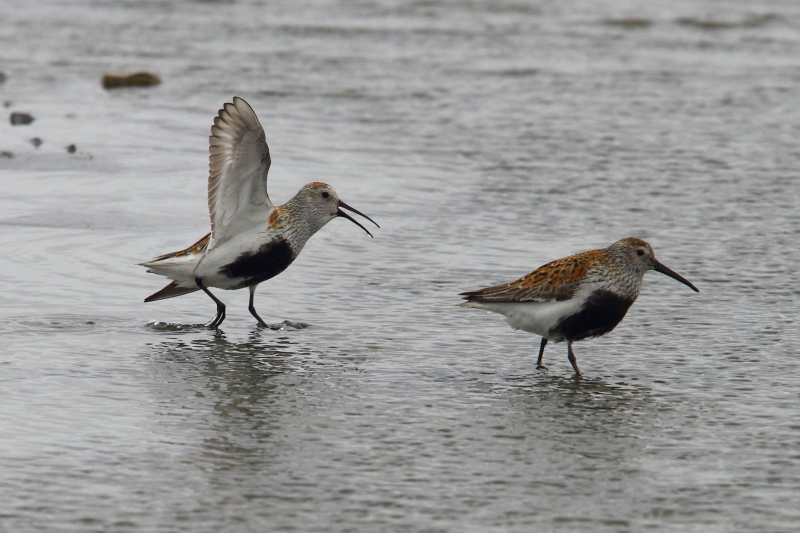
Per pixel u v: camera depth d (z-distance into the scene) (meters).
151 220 17.89
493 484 9.04
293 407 10.73
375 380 11.59
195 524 8.28
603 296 12.00
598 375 11.88
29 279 14.82
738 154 23.69
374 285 15.11
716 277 15.53
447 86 30.58
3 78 30.08
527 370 12.05
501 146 24.20
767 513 8.59
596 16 42.22
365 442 9.88
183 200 19.20
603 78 31.89
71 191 19.44
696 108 28.22
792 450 9.80
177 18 41.22
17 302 13.90
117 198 19.12
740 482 9.13
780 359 12.32
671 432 10.23
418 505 8.63
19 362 11.80
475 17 41.84
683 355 12.51
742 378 11.73
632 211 19.23
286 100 28.48
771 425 10.40
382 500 8.72
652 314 14.00
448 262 16.17
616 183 21.22
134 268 15.52
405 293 14.77
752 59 34.81
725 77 32.09
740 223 18.48
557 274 11.98
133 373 11.61
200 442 9.80
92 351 12.28
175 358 12.14
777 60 34.66
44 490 8.80
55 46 35.41
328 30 39.00
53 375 11.45
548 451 9.75
